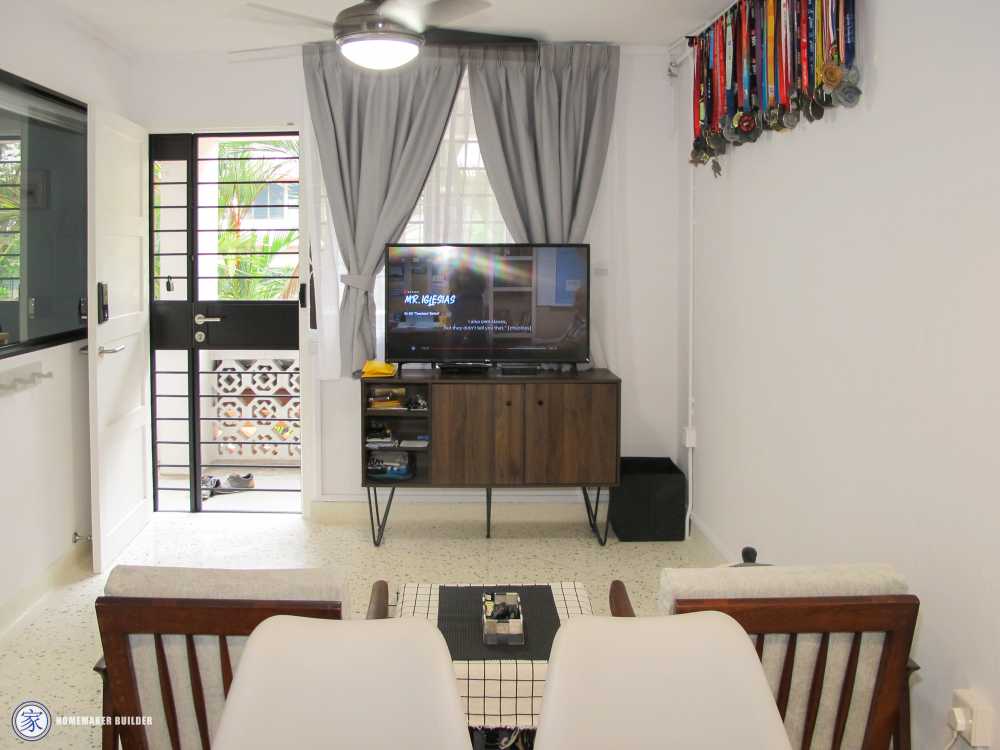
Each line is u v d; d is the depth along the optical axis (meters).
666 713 1.56
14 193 3.77
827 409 3.17
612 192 5.02
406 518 5.18
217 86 4.93
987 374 2.23
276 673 1.56
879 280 2.78
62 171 4.21
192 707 2.02
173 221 5.13
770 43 3.44
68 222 4.28
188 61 4.92
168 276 5.14
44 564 3.99
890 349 2.72
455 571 4.35
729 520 4.27
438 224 4.95
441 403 4.59
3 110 3.68
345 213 4.88
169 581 1.97
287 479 6.05
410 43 3.16
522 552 4.63
